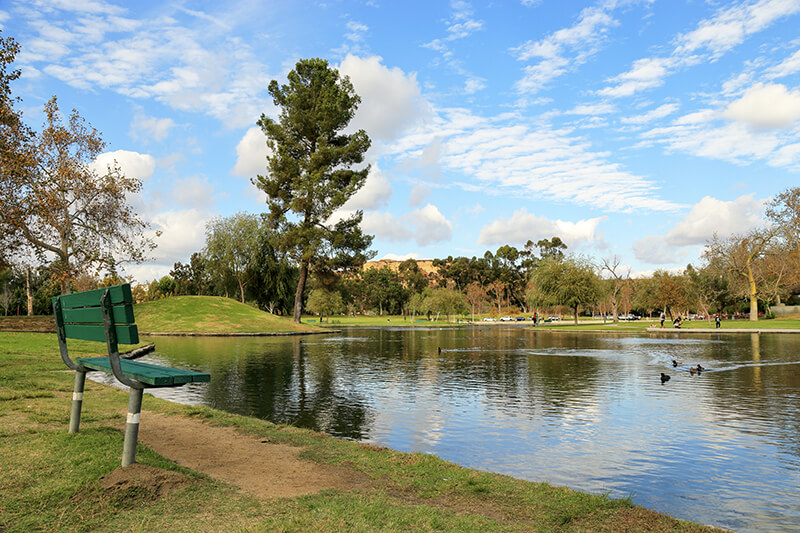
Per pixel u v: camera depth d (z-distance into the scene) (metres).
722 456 8.07
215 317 50.88
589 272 65.81
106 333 4.95
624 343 36.59
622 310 117.94
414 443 8.77
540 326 71.50
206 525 4.02
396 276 170.25
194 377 5.04
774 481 6.88
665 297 79.50
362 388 15.07
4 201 21.05
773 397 13.73
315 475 5.69
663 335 47.81
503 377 17.81
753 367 20.83
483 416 11.13
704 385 15.90
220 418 8.72
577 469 7.37
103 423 7.65
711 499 6.19
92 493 4.47
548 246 145.75
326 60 55.62
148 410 9.24
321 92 54.19
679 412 11.66
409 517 4.31
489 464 7.57
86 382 11.98
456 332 56.84
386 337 45.12
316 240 52.72
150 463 5.25
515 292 149.00
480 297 131.12
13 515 4.07
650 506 5.94
